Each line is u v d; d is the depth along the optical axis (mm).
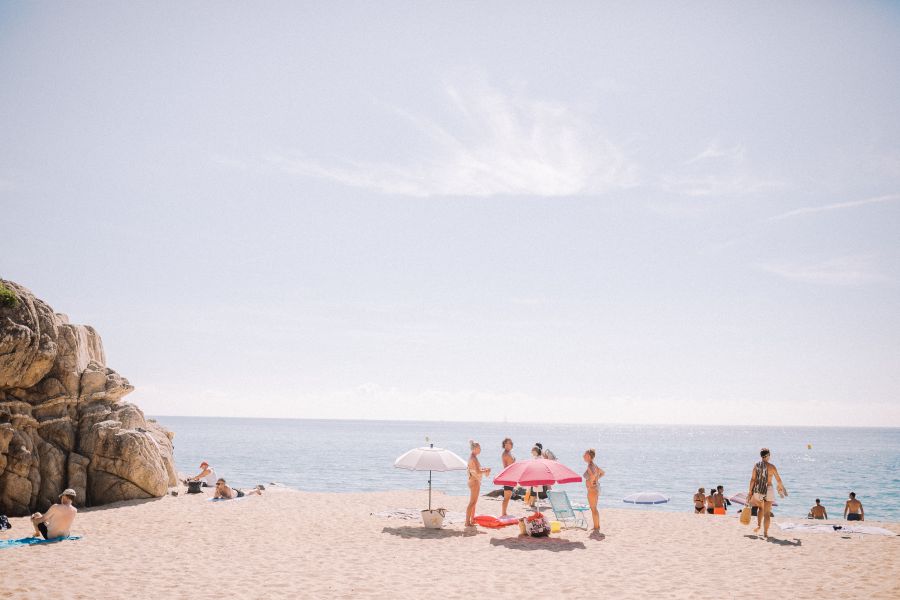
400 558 11781
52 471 18109
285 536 14078
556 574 10547
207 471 25484
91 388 20562
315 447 84625
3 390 18281
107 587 9375
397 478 39406
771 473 14547
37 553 11844
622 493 33781
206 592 9172
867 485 41438
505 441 17141
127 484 19406
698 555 12195
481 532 14602
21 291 19422
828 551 12648
